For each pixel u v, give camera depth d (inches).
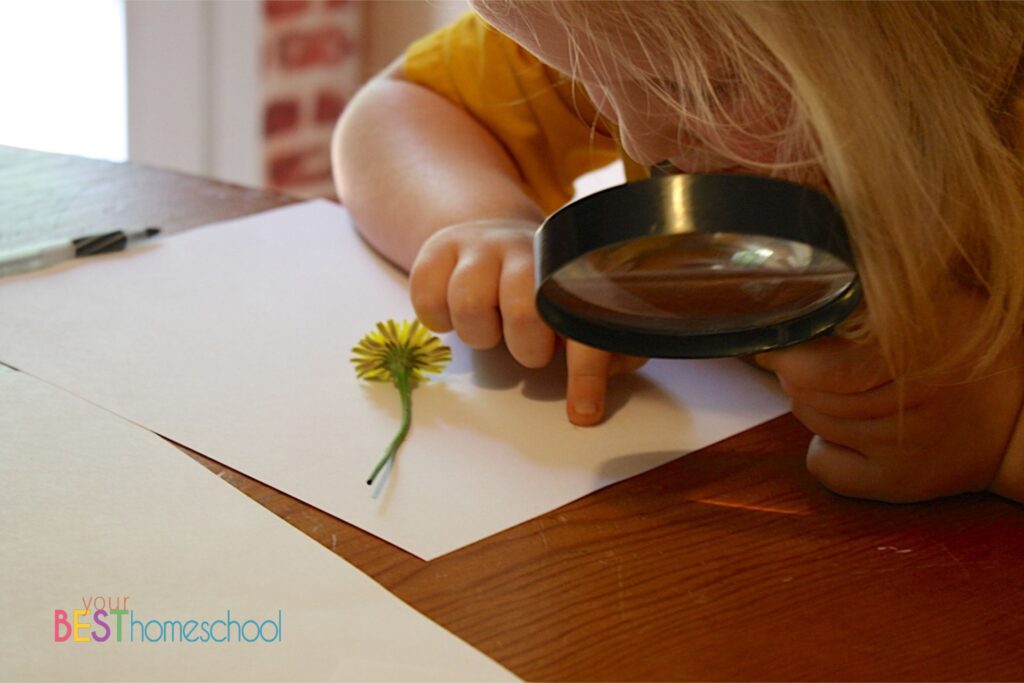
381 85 33.5
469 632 20.8
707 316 22.2
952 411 23.1
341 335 26.8
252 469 23.2
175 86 57.7
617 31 22.4
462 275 25.9
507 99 32.2
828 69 21.2
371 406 24.8
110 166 34.3
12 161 34.2
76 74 56.4
